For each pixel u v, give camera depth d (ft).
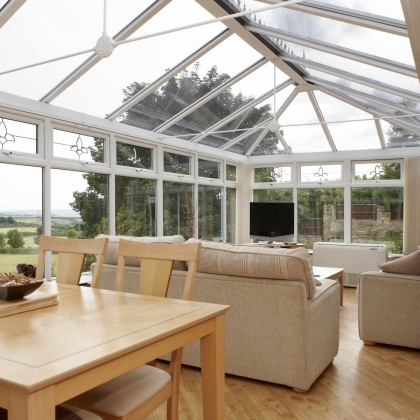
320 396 8.83
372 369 10.46
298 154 27.48
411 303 11.72
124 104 17.51
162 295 6.68
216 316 5.61
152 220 20.72
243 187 28.04
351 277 22.91
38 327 4.72
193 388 9.21
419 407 8.32
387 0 11.18
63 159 15.99
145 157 20.39
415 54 10.11
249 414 8.03
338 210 26.76
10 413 3.40
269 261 9.12
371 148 25.55
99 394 5.28
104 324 4.84
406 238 24.03
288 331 8.98
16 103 14.05
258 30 15.05
